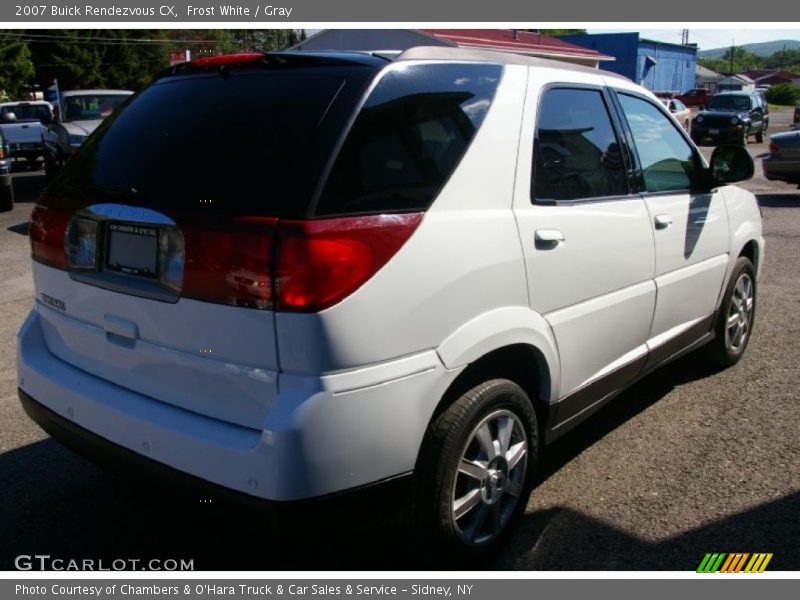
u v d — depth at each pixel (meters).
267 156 2.59
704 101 40.84
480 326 2.82
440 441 2.74
